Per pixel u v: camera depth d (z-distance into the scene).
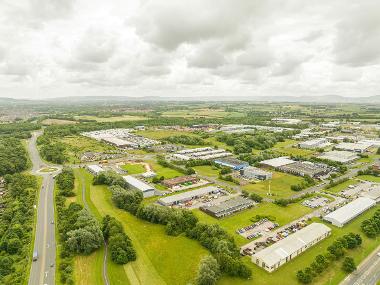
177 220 169.25
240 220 182.38
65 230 159.75
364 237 164.00
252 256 139.12
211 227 156.12
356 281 126.50
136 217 184.88
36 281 124.44
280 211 196.62
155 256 142.50
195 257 141.75
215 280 120.12
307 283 124.19
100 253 145.50
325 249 151.00
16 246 146.25
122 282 123.88
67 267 130.88
